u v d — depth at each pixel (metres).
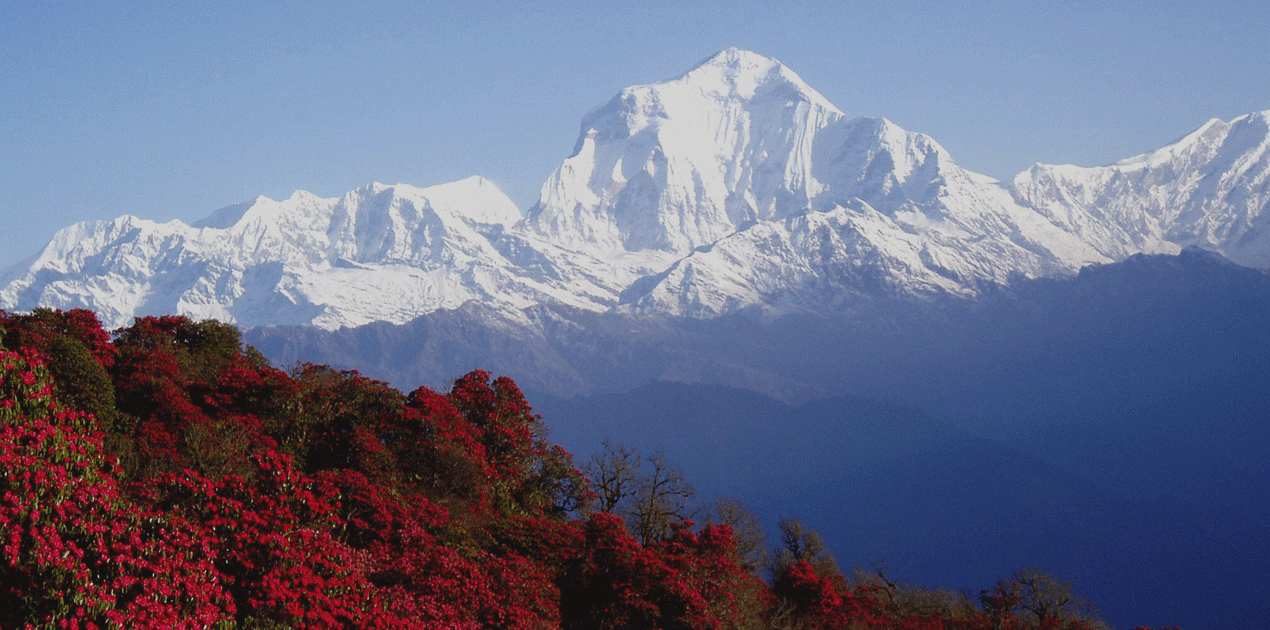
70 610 52.81
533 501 145.25
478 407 158.12
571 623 108.12
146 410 115.94
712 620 113.38
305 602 66.88
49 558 53.75
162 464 96.69
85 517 59.62
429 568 92.81
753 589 134.75
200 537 65.81
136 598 55.22
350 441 123.19
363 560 86.75
